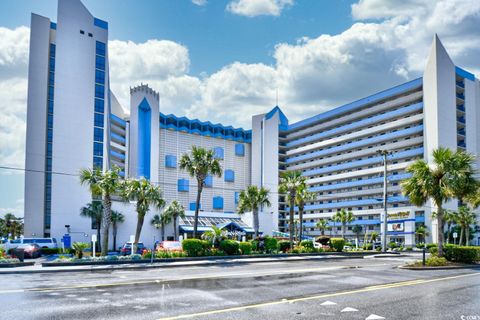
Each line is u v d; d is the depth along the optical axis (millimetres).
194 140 108500
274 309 11391
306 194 48250
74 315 10586
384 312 11016
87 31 76750
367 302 12594
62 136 71375
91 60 76312
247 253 37125
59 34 73500
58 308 11516
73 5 75562
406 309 11469
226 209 108250
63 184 70188
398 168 91875
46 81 73688
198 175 42188
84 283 17375
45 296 13664
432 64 87312
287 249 43156
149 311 11086
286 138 126938
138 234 37406
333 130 111375
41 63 73750
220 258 33844
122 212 61438
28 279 19469
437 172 28828
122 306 11820
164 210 64938
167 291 14875
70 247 58094
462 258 28984
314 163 115250
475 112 94812
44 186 70625
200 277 19922
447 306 11961
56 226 68375
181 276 20500
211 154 42719
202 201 104062
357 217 98312
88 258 29844
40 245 51875
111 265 28000
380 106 99812
